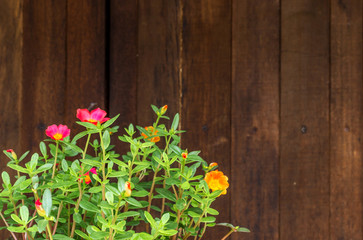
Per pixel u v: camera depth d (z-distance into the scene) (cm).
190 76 149
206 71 149
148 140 117
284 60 149
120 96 149
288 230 148
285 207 148
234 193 148
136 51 149
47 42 149
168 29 149
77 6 149
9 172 148
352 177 148
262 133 148
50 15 149
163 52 149
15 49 149
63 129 114
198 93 149
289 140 148
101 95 149
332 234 148
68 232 113
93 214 115
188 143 148
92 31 149
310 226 148
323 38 149
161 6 149
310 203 148
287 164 148
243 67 149
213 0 149
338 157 148
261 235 148
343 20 148
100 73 149
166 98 149
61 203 110
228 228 148
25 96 149
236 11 149
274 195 148
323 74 148
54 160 116
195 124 149
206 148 148
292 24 149
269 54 149
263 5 149
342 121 148
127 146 148
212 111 149
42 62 149
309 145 148
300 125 148
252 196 148
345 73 148
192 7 149
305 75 148
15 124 149
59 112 149
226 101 149
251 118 148
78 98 149
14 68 149
